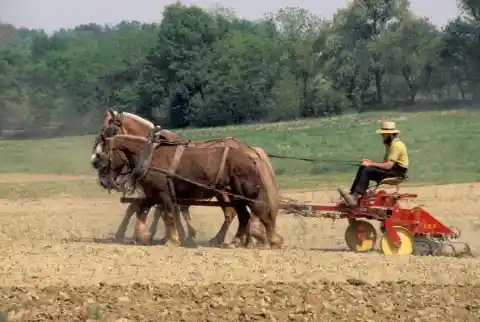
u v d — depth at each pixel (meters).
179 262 16.86
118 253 17.89
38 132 126.94
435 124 77.56
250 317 12.56
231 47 125.94
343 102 111.31
